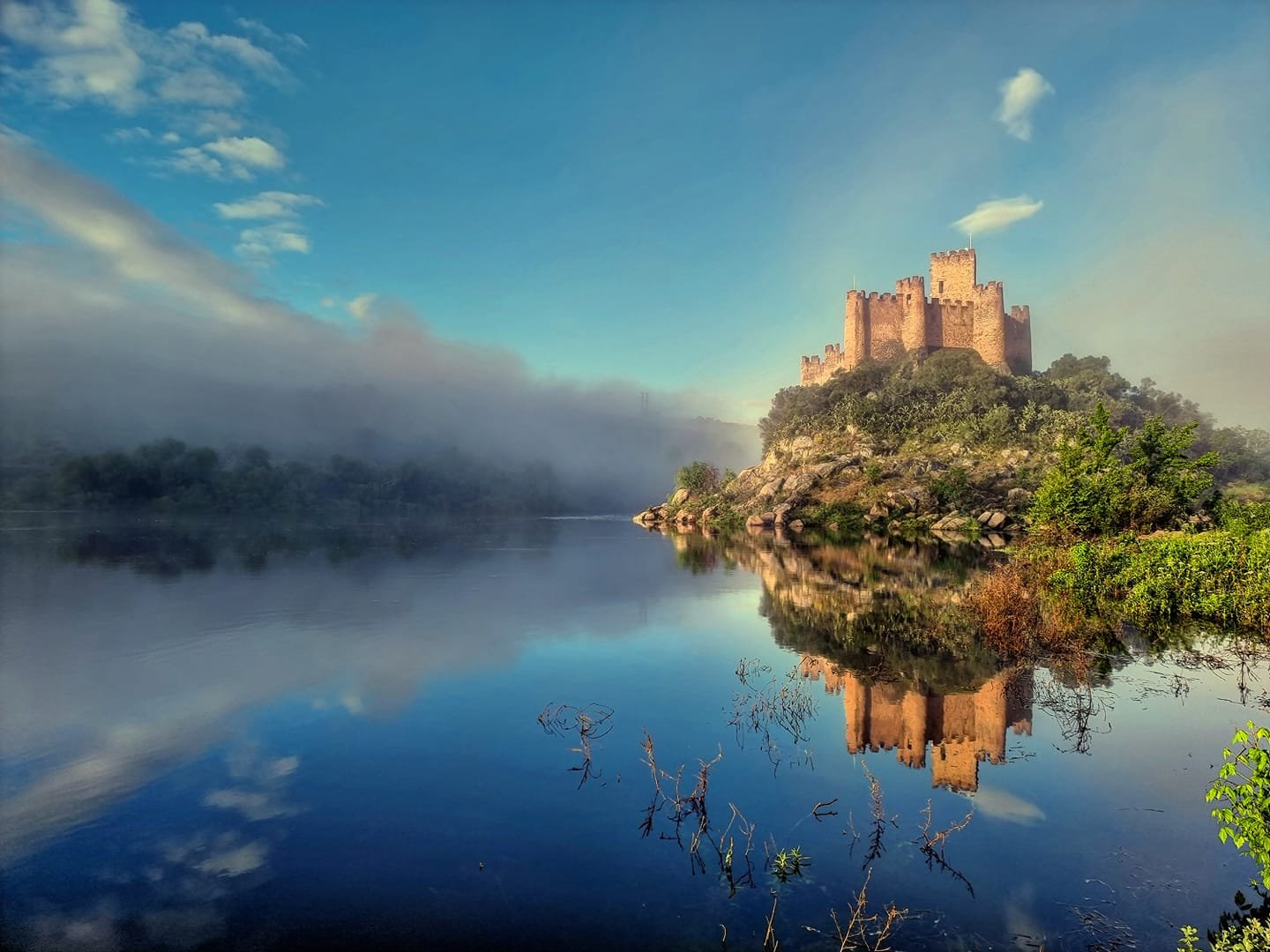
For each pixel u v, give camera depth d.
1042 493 39.28
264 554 48.34
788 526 86.12
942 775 10.13
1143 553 23.42
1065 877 7.35
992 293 115.31
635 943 6.36
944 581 32.38
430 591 30.25
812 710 13.30
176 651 18.45
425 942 6.38
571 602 27.31
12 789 9.74
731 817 8.89
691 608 25.78
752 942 6.35
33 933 6.48
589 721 12.78
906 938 6.33
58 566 38.88
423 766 10.64
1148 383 138.75
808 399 119.00
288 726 12.48
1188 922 6.52
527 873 7.59
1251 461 115.38
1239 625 19.39
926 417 101.62
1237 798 6.40
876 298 120.94
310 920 6.71
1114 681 14.58
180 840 8.30
